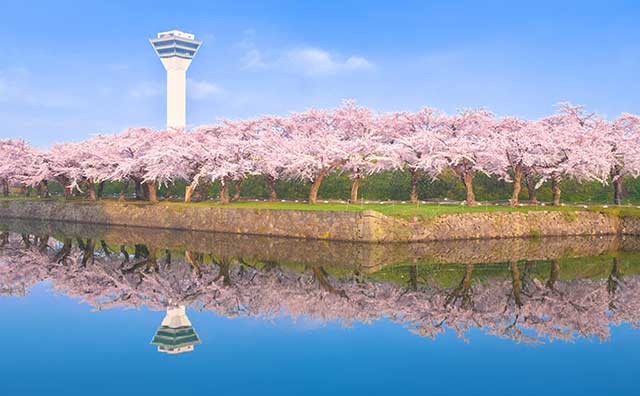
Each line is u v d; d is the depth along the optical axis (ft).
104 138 196.95
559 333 61.21
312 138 162.30
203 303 74.64
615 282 87.51
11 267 103.09
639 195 192.95
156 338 59.57
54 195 245.45
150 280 90.22
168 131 194.59
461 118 167.73
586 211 144.56
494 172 159.12
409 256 109.19
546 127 168.14
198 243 128.36
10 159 207.10
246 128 183.62
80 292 81.92
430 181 199.11
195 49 347.77
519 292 80.18
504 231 133.59
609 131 170.19
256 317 67.31
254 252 114.83
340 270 96.32
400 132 171.53
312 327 63.31
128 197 214.28
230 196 219.82
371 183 207.51
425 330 62.13
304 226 130.52
